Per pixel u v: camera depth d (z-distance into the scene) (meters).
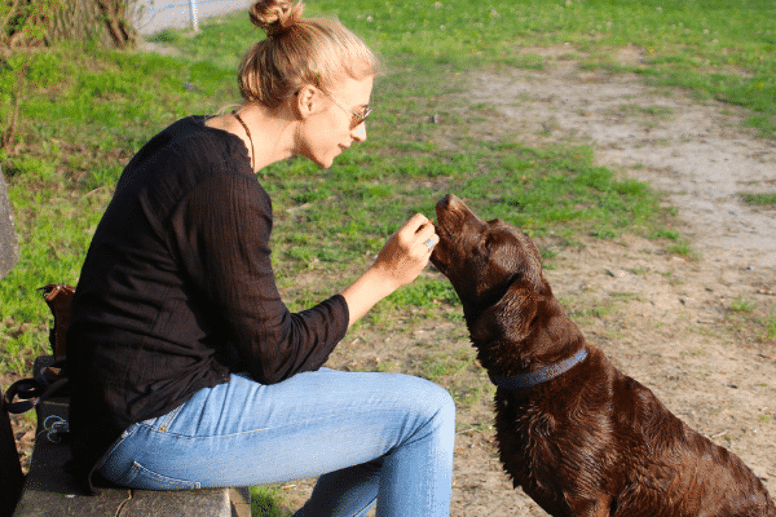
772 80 12.59
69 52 11.34
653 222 6.92
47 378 2.40
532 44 15.57
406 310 5.09
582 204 7.21
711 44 15.52
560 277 5.62
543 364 2.67
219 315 1.76
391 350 4.54
